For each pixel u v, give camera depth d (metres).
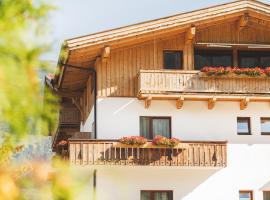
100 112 22.42
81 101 28.03
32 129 2.24
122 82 22.67
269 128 23.08
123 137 21.09
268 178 22.53
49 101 2.37
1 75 2.13
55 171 2.19
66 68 23.11
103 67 22.64
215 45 22.97
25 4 2.26
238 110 23.03
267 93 22.61
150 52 22.95
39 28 2.25
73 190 2.16
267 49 24.06
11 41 2.19
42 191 2.14
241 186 22.38
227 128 22.86
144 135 22.50
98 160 20.98
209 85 22.25
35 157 2.26
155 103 22.64
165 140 21.09
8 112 2.14
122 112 22.48
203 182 22.12
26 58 2.19
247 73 22.30
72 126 29.28
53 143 28.17
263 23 23.58
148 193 21.81
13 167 2.16
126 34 21.80
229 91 22.36
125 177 21.72
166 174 21.97
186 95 21.95
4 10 2.23
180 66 23.05
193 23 22.44
